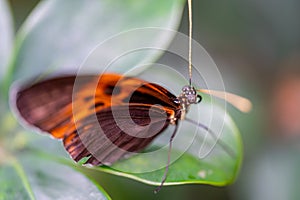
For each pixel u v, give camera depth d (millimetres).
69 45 296
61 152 289
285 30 360
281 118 348
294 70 355
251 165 340
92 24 297
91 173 321
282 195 337
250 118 344
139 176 281
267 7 357
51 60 295
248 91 351
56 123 279
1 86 296
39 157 285
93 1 299
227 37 355
